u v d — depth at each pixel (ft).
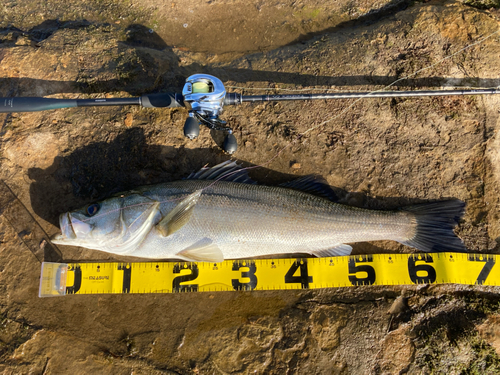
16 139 2.29
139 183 2.30
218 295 2.22
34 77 2.36
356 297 2.21
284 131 2.34
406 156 2.31
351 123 2.34
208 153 2.33
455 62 2.33
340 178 2.31
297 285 2.21
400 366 2.12
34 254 2.24
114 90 2.37
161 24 2.55
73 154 2.31
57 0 2.55
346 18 2.54
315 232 2.14
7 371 2.11
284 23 2.55
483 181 2.27
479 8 2.45
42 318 2.18
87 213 2.10
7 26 2.55
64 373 2.12
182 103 2.13
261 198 2.12
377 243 2.27
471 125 2.30
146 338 2.17
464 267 2.19
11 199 2.27
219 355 2.14
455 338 2.13
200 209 2.10
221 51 2.54
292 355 2.14
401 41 2.38
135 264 2.23
